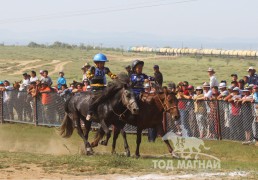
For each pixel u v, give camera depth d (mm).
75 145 18031
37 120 23062
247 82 19500
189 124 18281
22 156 13625
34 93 23000
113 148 15031
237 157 15062
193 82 52031
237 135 17203
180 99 18422
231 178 10625
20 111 23891
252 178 10648
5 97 24547
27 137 20031
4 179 10477
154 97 14469
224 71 71125
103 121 14531
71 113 15742
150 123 14562
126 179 10484
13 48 150000
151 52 145875
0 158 13133
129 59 111312
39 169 11625
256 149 15953
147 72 66250
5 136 20422
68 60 98688
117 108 14289
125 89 14016
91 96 14805
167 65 87812
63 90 21875
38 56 110062
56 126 22172
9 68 76938
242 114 17047
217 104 17656
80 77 59062
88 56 117188
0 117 24781
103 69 14898
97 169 11664
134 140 18594
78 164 12250
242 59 113812
